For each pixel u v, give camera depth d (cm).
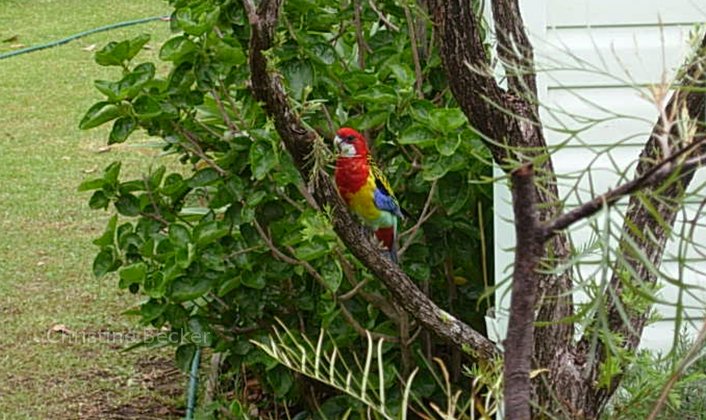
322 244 429
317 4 458
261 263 461
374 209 414
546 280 311
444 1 300
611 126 468
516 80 313
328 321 453
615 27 465
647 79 465
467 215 479
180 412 541
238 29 448
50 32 1320
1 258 730
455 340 339
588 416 321
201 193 497
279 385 475
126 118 455
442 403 473
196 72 445
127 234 483
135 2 1470
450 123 420
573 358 321
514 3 315
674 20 465
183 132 467
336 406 471
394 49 473
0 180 877
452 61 304
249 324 479
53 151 948
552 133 468
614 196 179
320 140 343
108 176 478
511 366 185
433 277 491
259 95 330
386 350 470
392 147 468
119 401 549
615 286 314
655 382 330
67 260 729
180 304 472
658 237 297
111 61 453
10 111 1052
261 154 433
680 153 177
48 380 569
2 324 632
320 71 452
